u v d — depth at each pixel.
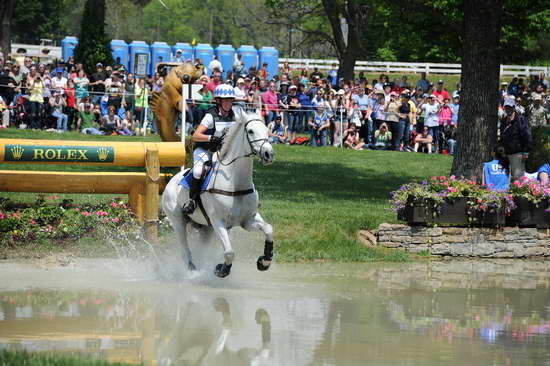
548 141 20.30
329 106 28.00
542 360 7.34
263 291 10.61
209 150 11.00
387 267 13.28
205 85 24.56
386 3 21.08
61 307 9.18
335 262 13.61
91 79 27.17
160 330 8.17
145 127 25.66
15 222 13.38
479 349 7.69
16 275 11.35
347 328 8.46
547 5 20.69
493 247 14.91
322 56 70.44
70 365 6.28
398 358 7.25
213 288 10.75
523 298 10.66
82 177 14.04
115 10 89.00
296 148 26.80
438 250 14.74
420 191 14.73
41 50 50.81
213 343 7.68
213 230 11.65
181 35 106.50
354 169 23.55
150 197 13.80
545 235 15.12
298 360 7.11
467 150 18.31
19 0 84.00
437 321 8.97
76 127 26.14
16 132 23.36
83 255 13.04
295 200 17.78
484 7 18.03
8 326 8.14
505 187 15.81
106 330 8.10
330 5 42.12
